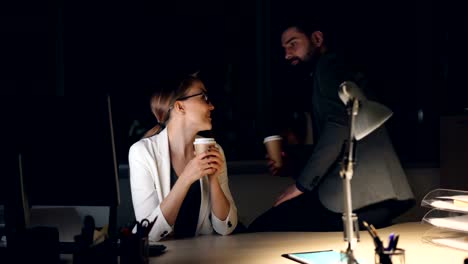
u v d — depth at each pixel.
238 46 3.54
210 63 3.50
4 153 1.93
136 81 3.42
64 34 3.42
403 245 2.03
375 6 3.47
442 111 3.58
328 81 2.70
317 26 2.93
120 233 1.75
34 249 1.73
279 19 3.55
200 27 3.48
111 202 1.93
